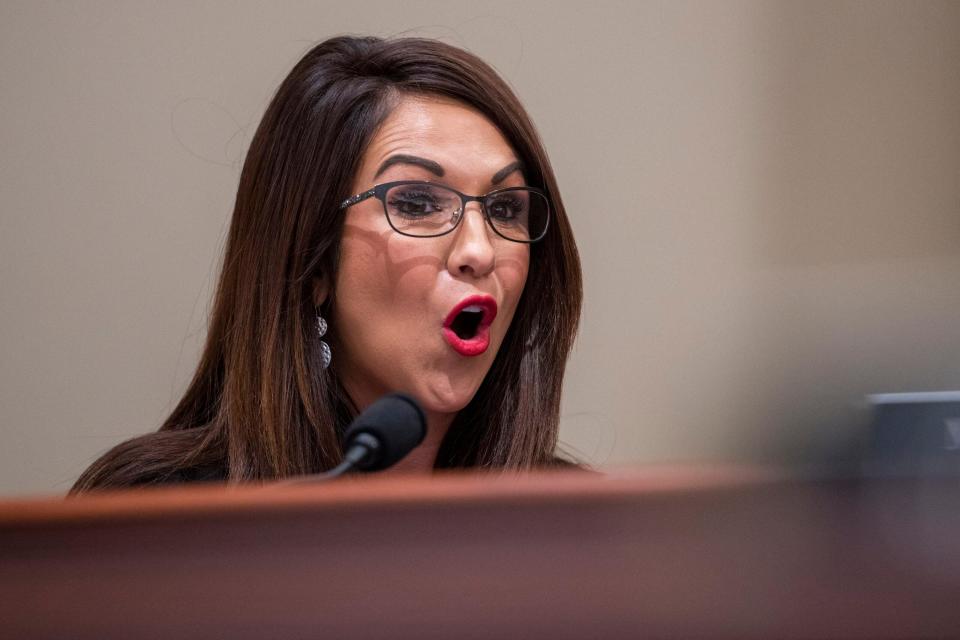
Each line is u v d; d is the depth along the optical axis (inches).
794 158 339.9
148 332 320.2
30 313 319.9
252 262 210.4
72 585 67.7
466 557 68.3
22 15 319.9
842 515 70.8
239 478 205.2
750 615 69.6
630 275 336.8
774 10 339.9
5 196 319.6
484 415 222.2
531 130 210.1
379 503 68.6
